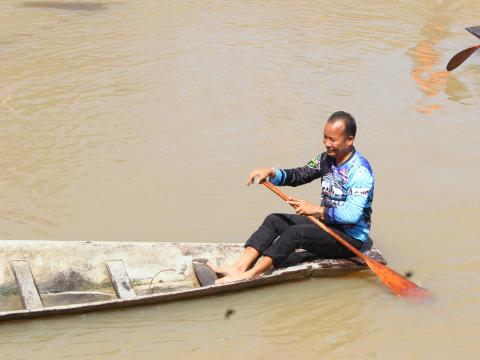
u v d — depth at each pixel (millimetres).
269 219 6094
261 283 5953
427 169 8484
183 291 5652
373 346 5391
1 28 13734
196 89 10766
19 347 5199
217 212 7426
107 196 7676
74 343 5273
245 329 5547
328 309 5836
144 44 12852
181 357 5195
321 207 5977
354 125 5820
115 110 9914
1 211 7289
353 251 6062
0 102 10086
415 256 6660
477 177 8336
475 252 6758
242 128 9492
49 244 5980
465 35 14633
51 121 9516
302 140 9195
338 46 13234
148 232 7008
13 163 8336
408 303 5926
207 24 14312
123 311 5613
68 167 8305
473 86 11516
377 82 11414
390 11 16297
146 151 8766
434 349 5363
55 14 14883
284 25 14500
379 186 8023
